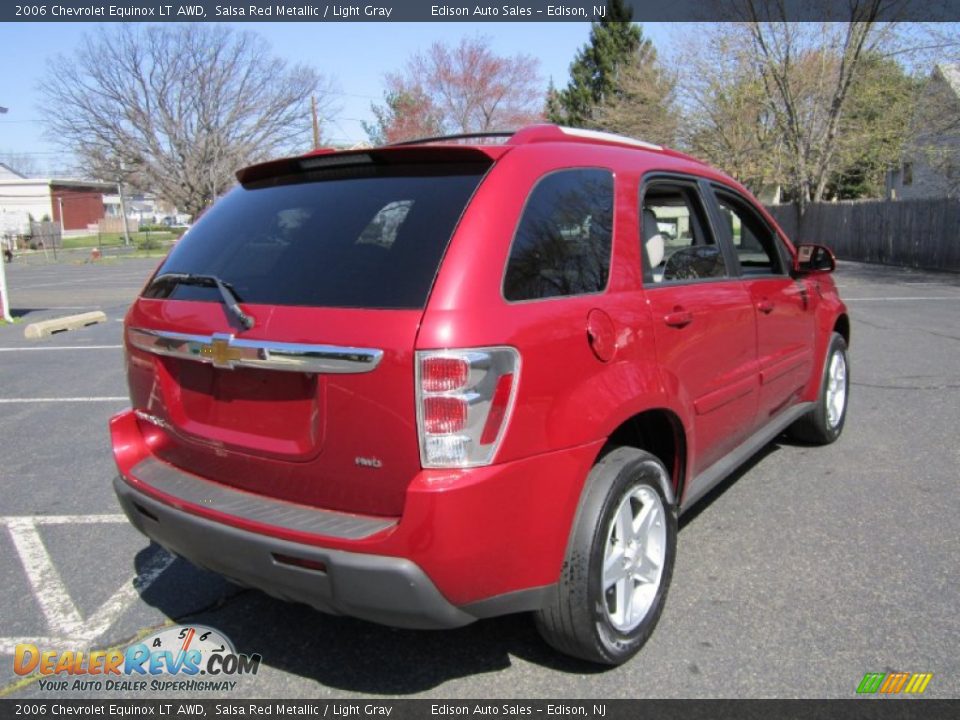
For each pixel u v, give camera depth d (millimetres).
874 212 23469
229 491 2789
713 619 3205
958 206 19469
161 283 3090
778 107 26922
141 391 3135
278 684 2914
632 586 2955
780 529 4043
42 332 11883
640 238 3186
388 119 43500
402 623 2422
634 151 3451
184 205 43812
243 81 42094
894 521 4109
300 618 3383
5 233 49500
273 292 2650
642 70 34469
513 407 2416
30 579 3773
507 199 2621
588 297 2811
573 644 2766
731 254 3934
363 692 2846
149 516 2916
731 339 3678
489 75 39406
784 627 3131
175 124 41938
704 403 3430
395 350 2322
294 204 2955
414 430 2314
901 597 3334
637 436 3246
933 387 7004
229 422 2773
